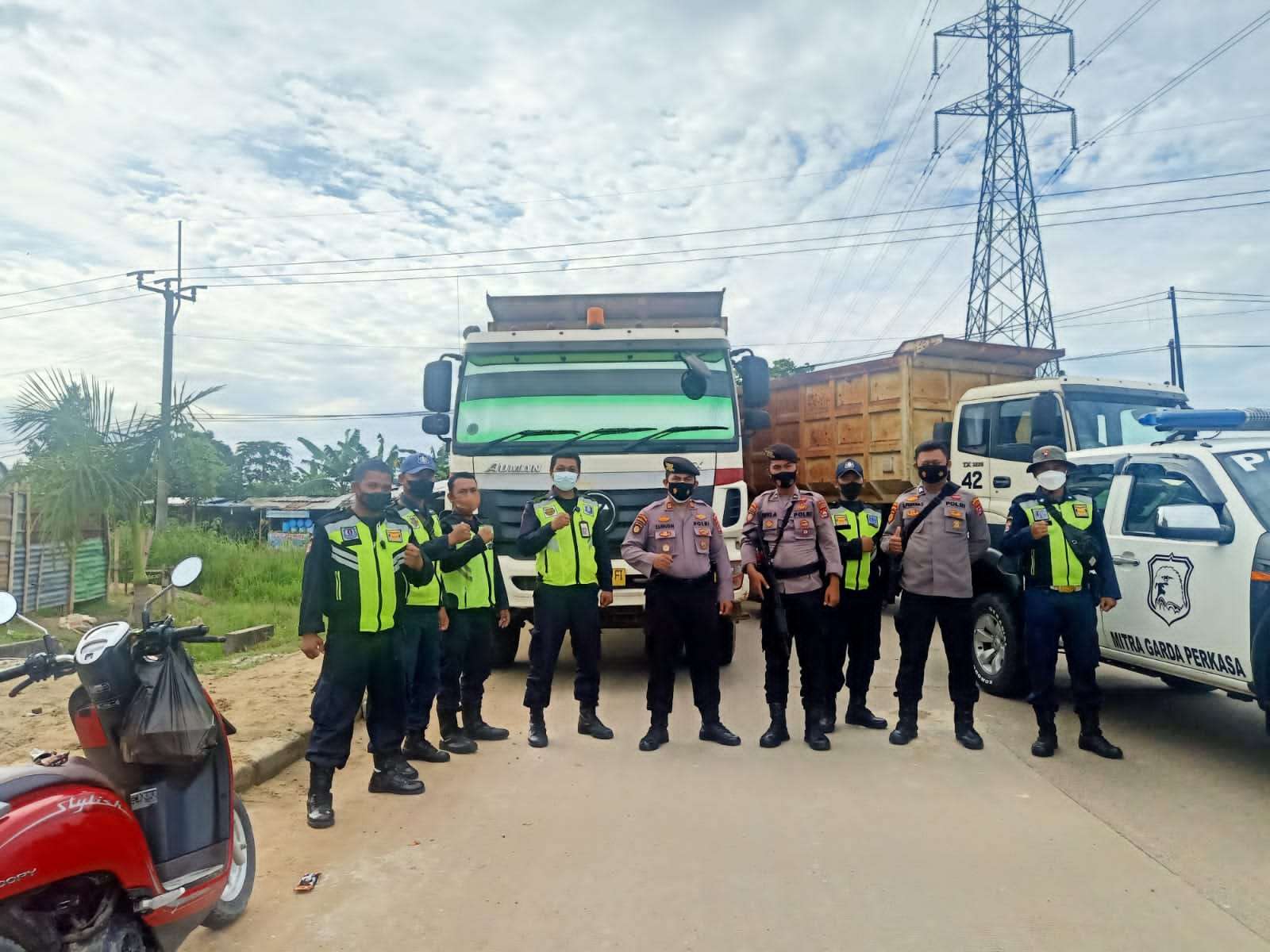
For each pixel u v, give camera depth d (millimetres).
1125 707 7438
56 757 3008
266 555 17391
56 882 2777
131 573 14273
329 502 38719
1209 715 7164
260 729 6258
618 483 8125
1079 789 5445
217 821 3471
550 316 10281
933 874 4219
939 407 11859
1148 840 4633
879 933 3660
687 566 6418
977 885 4098
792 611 6523
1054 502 6215
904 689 6512
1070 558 6062
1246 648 5441
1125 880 4156
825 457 13070
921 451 6520
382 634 5188
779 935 3654
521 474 8148
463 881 4176
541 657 6527
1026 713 7273
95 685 3160
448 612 6352
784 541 6527
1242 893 4020
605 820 4949
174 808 3332
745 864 4344
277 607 13891
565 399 8375
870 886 4094
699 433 8320
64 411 13070
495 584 6715
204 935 3688
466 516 6551
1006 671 7652
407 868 4336
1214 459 5992
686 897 3992
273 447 62594
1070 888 4070
